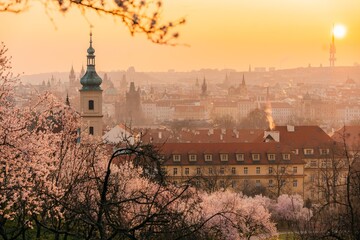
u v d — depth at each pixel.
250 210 123.06
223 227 92.94
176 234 44.00
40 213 55.09
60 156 58.59
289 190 187.00
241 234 104.06
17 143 51.22
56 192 50.19
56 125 61.78
